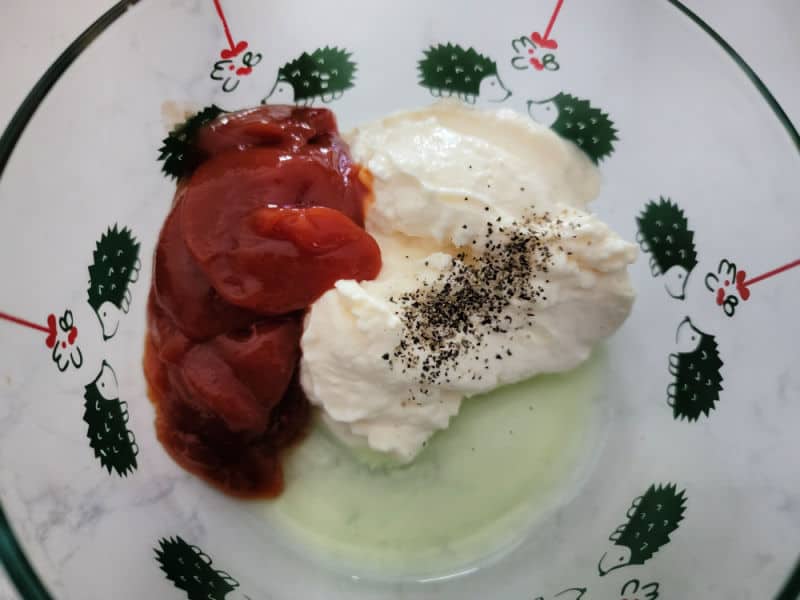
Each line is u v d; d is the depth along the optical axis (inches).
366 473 6.5
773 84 7.4
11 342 5.5
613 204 7.0
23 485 5.1
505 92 7.3
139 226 6.6
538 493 6.6
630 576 5.8
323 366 5.8
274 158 6.1
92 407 5.9
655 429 6.5
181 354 6.0
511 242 6.0
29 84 7.2
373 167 6.2
